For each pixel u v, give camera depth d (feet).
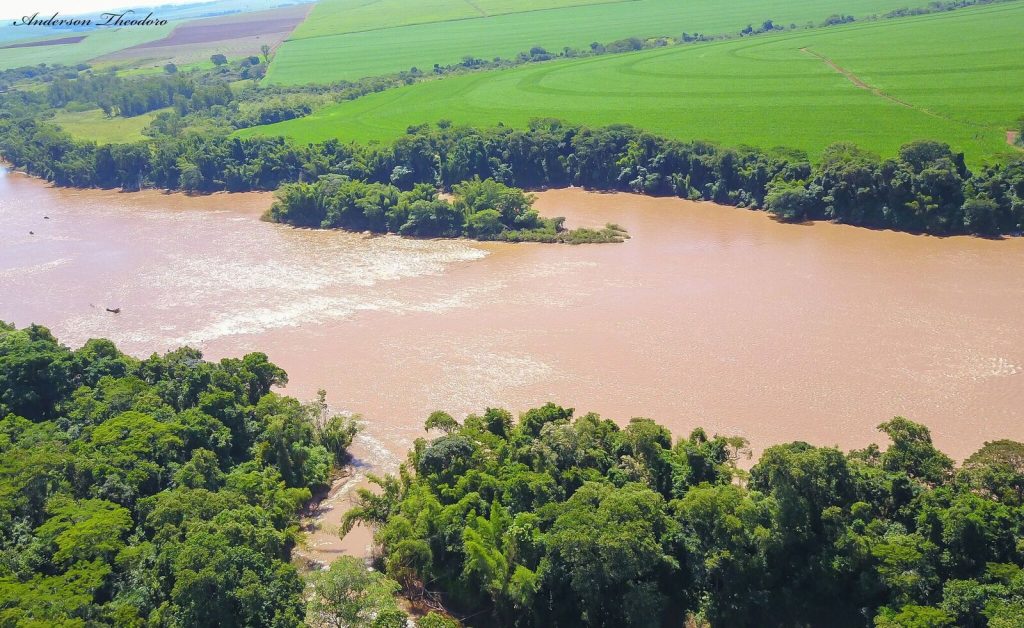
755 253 492.54
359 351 390.21
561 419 280.92
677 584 233.76
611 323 404.36
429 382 358.43
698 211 588.09
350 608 212.02
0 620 190.29
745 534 227.81
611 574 219.20
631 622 219.82
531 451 262.26
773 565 229.66
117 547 226.38
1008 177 500.74
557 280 465.88
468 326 410.31
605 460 263.49
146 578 220.43
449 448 262.47
